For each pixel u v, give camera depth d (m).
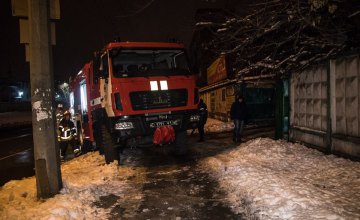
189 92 8.95
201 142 12.70
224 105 21.78
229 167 7.52
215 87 24.16
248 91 18.53
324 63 8.38
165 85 8.66
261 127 17.27
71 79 17.52
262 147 9.34
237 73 11.70
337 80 7.75
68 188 6.19
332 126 7.95
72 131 12.35
